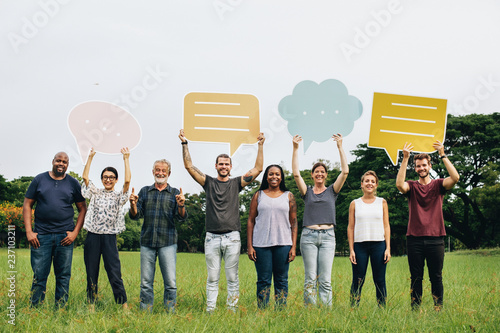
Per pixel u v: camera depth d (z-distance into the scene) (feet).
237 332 13.23
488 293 19.10
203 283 23.71
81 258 48.44
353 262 18.24
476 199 98.48
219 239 17.39
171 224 17.94
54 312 16.05
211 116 19.62
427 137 19.85
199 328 13.39
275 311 15.34
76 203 18.67
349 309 15.87
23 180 138.31
